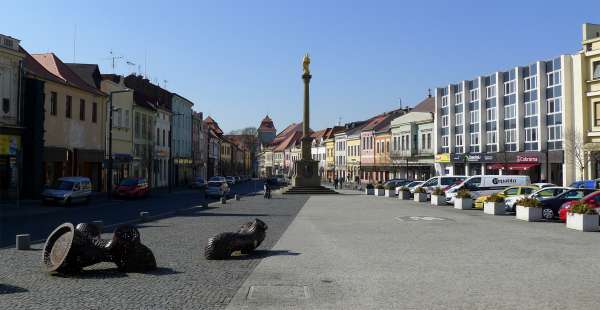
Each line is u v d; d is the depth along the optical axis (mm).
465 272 11531
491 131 59938
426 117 72500
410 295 9344
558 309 8414
